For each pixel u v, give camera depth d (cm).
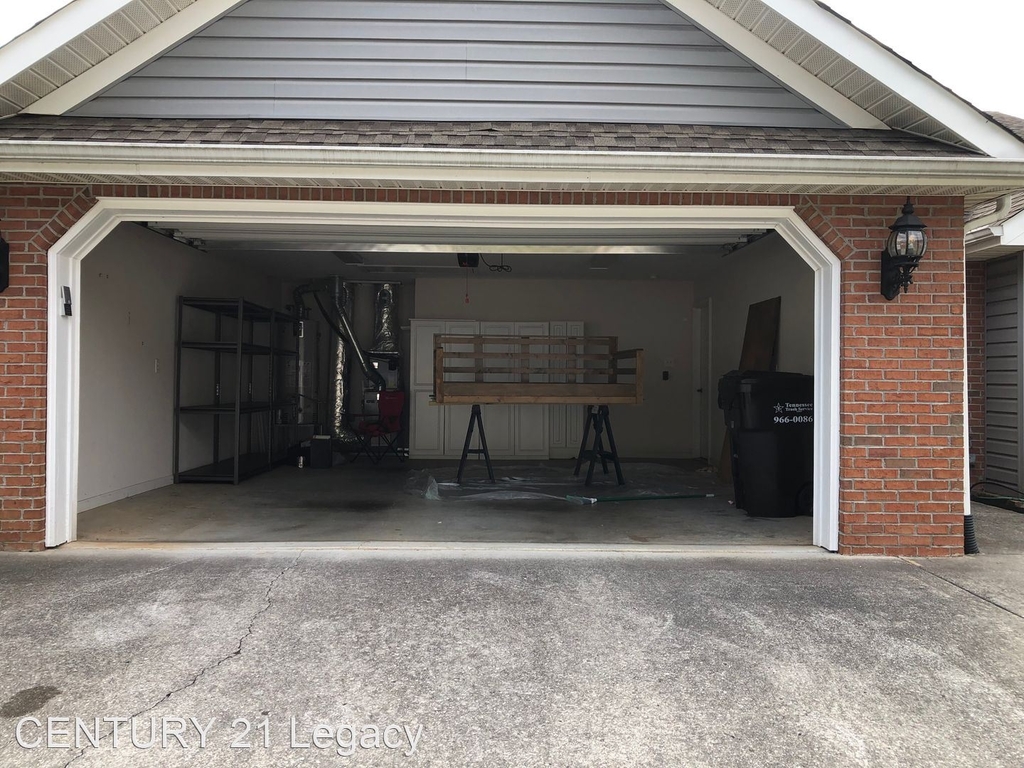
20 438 454
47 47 417
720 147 432
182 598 372
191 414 823
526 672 292
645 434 1055
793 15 430
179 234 666
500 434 1017
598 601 375
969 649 318
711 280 967
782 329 711
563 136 445
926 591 394
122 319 663
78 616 346
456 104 471
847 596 385
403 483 786
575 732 247
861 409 462
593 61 474
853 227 462
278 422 1040
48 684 276
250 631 329
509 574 420
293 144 418
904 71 428
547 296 1043
